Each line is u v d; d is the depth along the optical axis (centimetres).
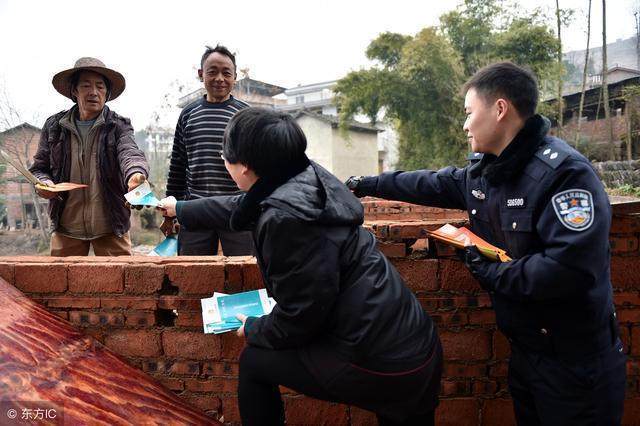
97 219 324
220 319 186
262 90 3366
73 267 219
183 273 214
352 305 140
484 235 168
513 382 172
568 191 134
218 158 321
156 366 221
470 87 156
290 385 153
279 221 130
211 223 203
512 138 150
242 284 213
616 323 151
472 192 170
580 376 144
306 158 148
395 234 210
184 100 2544
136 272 216
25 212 2177
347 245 142
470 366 215
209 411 219
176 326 218
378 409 148
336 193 144
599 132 1653
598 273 131
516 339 160
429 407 153
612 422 147
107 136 317
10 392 147
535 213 142
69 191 321
